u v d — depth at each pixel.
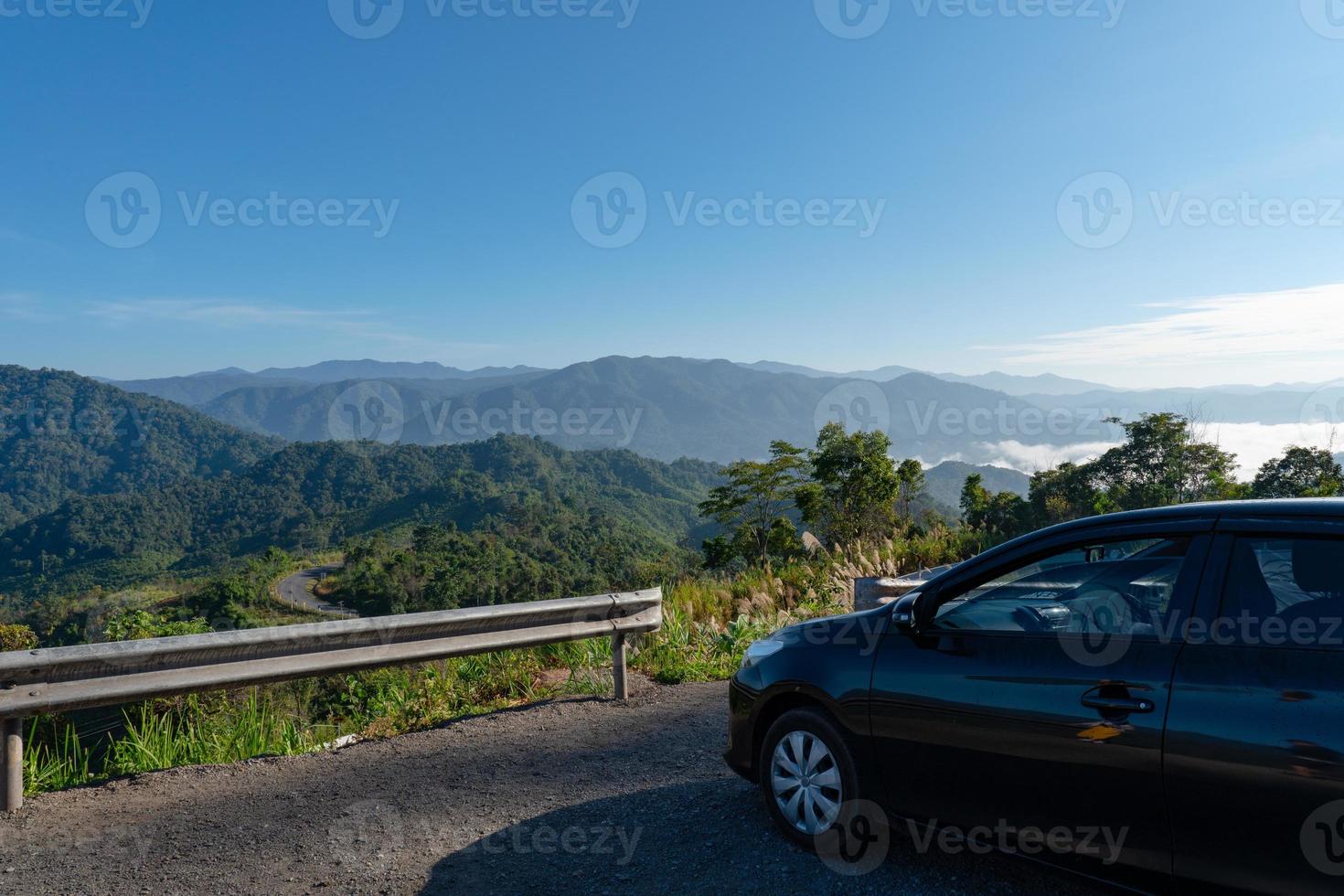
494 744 5.65
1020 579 3.25
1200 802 2.55
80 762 5.61
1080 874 2.89
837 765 3.59
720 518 55.34
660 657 8.45
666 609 10.20
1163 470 48.75
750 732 4.00
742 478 54.00
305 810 4.45
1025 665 3.07
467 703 7.26
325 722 6.88
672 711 6.50
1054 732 2.91
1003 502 49.00
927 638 3.42
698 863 3.64
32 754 5.39
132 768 5.59
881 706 3.44
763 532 53.03
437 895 3.46
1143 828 2.69
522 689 7.70
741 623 9.01
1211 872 2.54
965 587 3.40
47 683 4.42
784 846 3.75
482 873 3.65
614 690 7.02
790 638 4.00
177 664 4.77
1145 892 2.72
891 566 12.45
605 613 6.82
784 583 13.89
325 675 5.34
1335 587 2.49
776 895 3.30
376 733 6.50
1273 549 2.67
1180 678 2.65
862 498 43.62
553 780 4.88
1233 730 2.48
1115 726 2.75
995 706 3.08
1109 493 27.62
